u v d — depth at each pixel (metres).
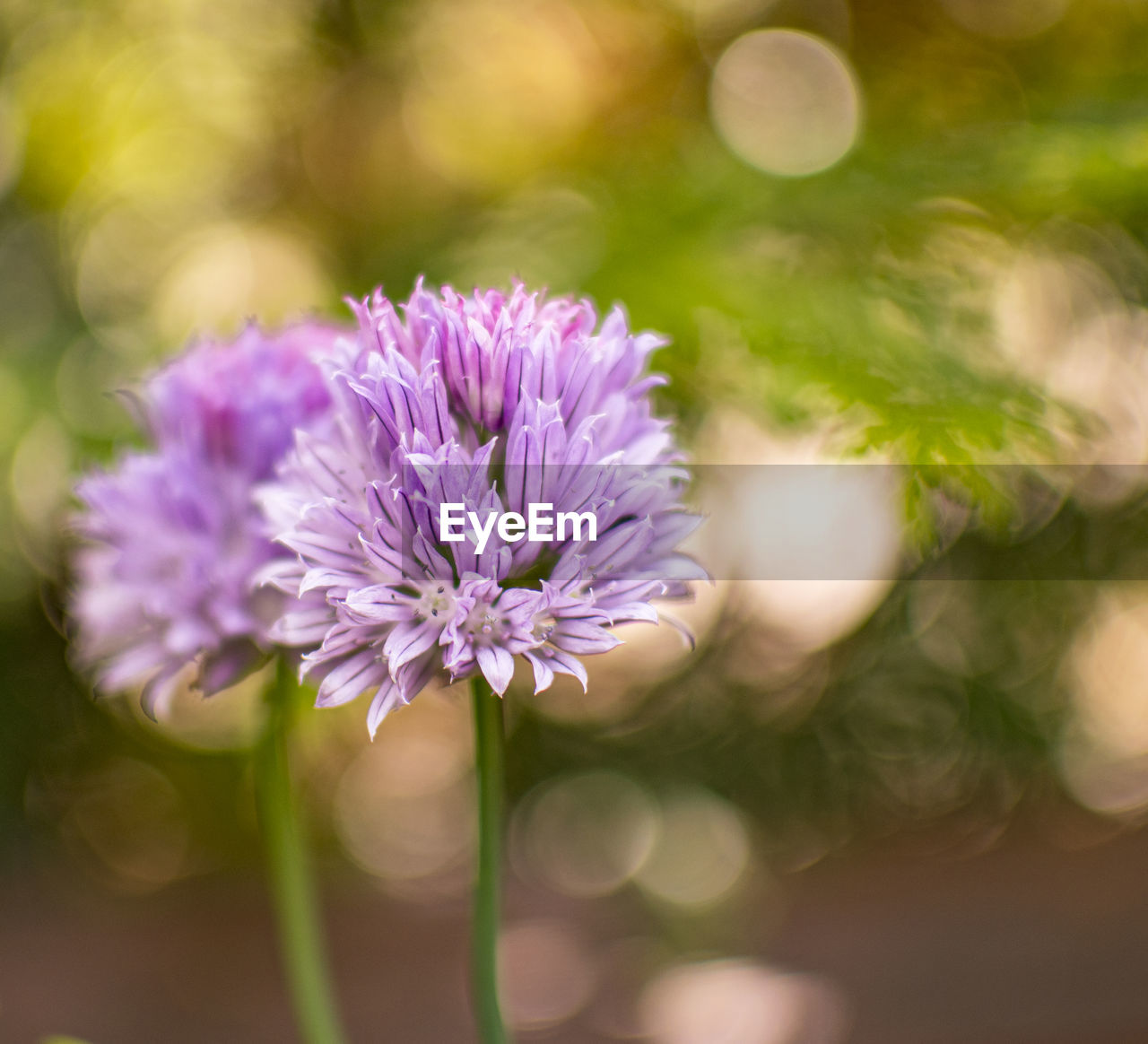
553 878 0.90
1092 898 0.77
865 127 0.45
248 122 0.69
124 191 0.67
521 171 0.58
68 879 0.86
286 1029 0.65
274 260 0.67
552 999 0.66
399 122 0.69
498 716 0.23
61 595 0.50
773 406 0.31
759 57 0.60
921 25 0.55
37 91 0.64
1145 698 0.77
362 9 0.67
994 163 0.35
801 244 0.36
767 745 0.81
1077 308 0.40
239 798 0.88
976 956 0.68
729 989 0.66
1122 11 0.47
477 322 0.23
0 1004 0.68
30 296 0.61
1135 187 0.33
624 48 0.64
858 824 0.87
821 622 0.72
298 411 0.26
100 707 0.70
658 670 0.78
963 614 0.69
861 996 0.63
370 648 0.23
